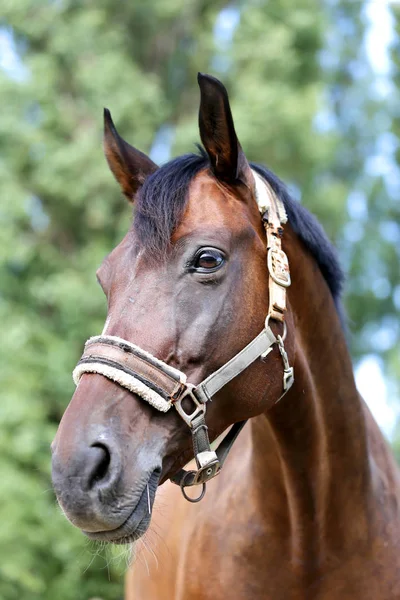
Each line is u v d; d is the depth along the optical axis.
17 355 12.81
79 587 11.70
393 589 4.09
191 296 3.50
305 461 4.04
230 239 3.62
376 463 4.49
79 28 14.93
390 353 16.16
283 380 3.73
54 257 14.54
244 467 4.50
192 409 3.47
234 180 3.82
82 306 13.23
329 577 4.08
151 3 16.03
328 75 16.83
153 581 4.96
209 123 3.75
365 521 4.14
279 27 15.62
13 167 14.28
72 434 3.21
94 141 14.22
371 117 18.50
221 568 4.22
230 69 15.55
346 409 4.17
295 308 4.02
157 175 3.71
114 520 3.18
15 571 11.27
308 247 4.20
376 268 17.16
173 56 16.72
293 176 15.38
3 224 13.80
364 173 18.03
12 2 14.91
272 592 4.10
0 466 11.73
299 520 4.06
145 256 3.53
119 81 14.60
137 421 3.34
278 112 14.44
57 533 11.61
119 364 3.36
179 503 4.89
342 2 19.41
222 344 3.54
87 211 14.57
